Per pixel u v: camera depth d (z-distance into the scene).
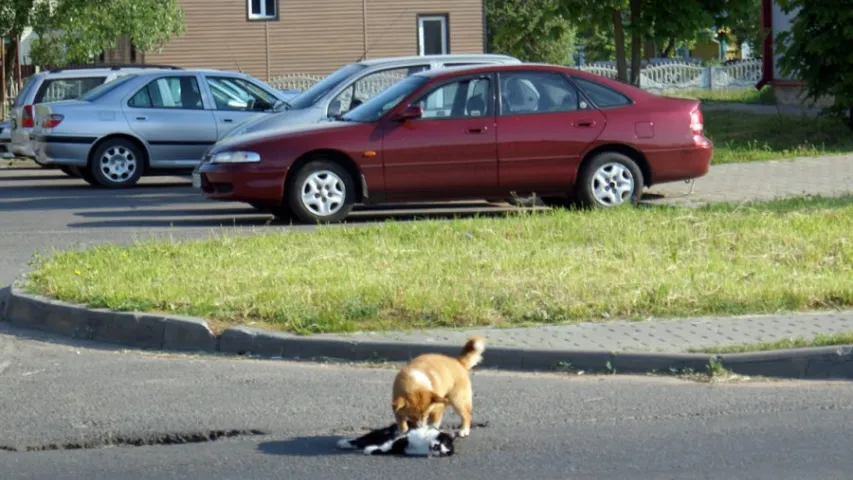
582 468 5.88
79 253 11.44
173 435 6.58
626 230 11.69
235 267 10.45
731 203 13.72
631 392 7.29
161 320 8.77
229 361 8.26
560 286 9.30
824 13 20.67
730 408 6.91
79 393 7.45
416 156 13.86
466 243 11.37
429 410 6.03
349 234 12.09
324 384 7.56
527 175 14.04
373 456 6.14
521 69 14.23
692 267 10.01
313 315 8.67
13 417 6.95
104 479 5.88
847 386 7.36
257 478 5.84
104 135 19.80
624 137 14.16
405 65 16.86
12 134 21.98
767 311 8.74
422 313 8.70
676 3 18.91
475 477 5.78
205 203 16.59
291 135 13.94
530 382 7.57
